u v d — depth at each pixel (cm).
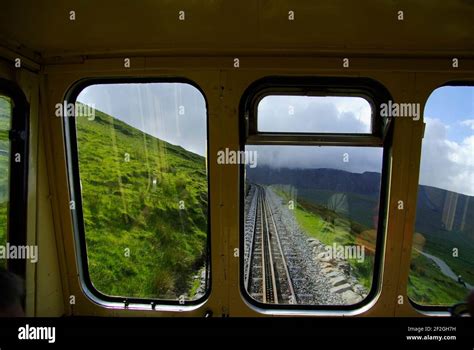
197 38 176
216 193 202
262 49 186
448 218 204
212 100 195
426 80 189
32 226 194
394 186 197
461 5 142
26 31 167
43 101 198
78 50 189
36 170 197
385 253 205
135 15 154
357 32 167
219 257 208
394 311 210
